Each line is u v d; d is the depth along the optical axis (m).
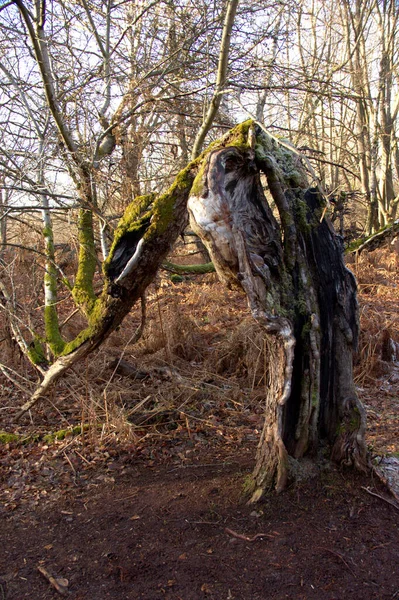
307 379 2.91
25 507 3.30
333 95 5.62
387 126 12.34
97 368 5.60
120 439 4.18
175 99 5.78
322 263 2.96
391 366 5.95
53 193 5.15
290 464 2.96
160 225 3.01
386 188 13.88
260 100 6.21
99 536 2.90
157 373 5.66
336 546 2.61
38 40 4.40
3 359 5.71
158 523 2.94
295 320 2.88
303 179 2.97
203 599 2.38
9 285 5.81
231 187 2.64
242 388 5.48
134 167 5.55
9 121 5.58
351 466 3.00
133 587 2.49
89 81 5.36
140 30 6.15
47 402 5.02
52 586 2.54
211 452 3.97
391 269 10.34
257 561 2.56
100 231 5.24
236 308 7.91
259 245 2.77
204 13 5.61
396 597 2.33
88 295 3.91
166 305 7.87
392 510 2.84
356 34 9.91
